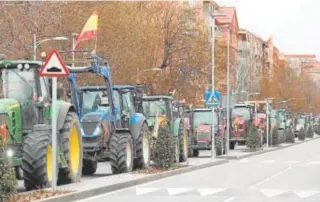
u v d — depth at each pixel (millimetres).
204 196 20594
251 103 75375
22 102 20625
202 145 48219
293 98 144875
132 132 29984
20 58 49531
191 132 48062
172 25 71938
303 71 188000
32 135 20000
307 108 157250
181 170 31359
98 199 19391
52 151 19328
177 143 34344
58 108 21484
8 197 15805
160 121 34594
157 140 30578
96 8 59156
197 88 72125
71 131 22203
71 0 55250
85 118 27328
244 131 65812
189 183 25531
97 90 28734
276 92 137625
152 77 69125
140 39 65375
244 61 116938
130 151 28609
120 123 29531
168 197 20219
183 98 71312
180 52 71938
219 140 50688
